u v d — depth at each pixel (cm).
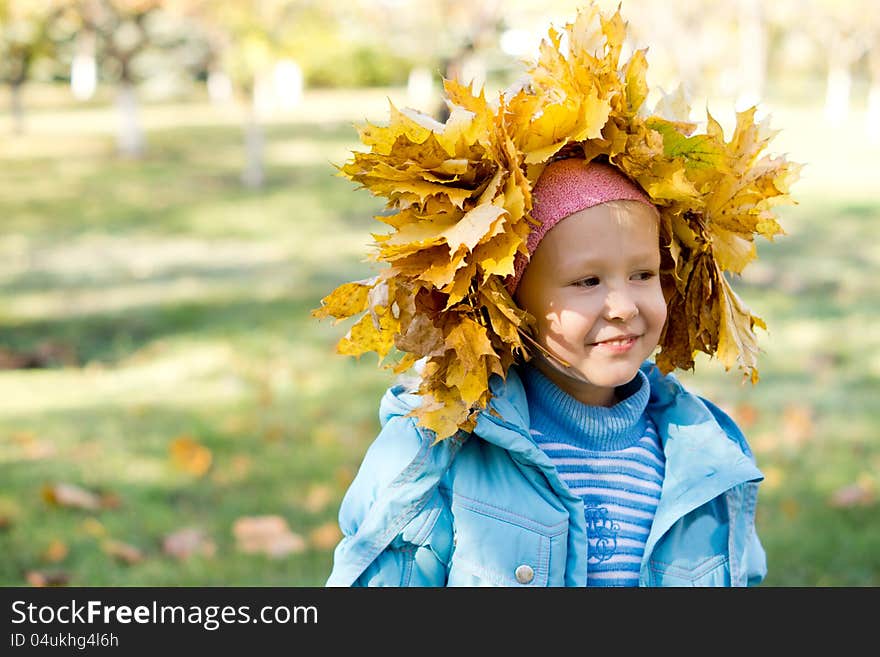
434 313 176
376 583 188
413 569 188
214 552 392
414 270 171
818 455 498
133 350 725
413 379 197
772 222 196
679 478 197
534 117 176
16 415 568
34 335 767
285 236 1270
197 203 1536
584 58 178
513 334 176
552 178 181
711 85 2981
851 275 984
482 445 190
